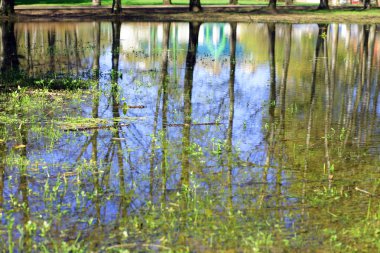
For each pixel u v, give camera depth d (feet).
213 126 34.73
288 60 61.77
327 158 28.50
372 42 80.84
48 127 33.63
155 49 76.13
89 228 20.29
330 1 198.90
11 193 23.52
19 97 41.81
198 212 21.59
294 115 37.65
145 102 41.09
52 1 175.01
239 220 20.93
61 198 22.98
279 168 26.89
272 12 141.28
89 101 40.98
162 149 29.73
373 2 170.30
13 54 68.44
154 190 23.95
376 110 39.09
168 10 145.38
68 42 82.23
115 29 103.09
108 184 24.63
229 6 163.94
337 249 18.85
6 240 19.31
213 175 25.84
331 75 52.80
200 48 79.15
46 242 19.25
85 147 29.94
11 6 124.57
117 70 56.49
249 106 40.22
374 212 21.72
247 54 70.59
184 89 46.42
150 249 18.74
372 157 28.71
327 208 22.13
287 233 19.95
